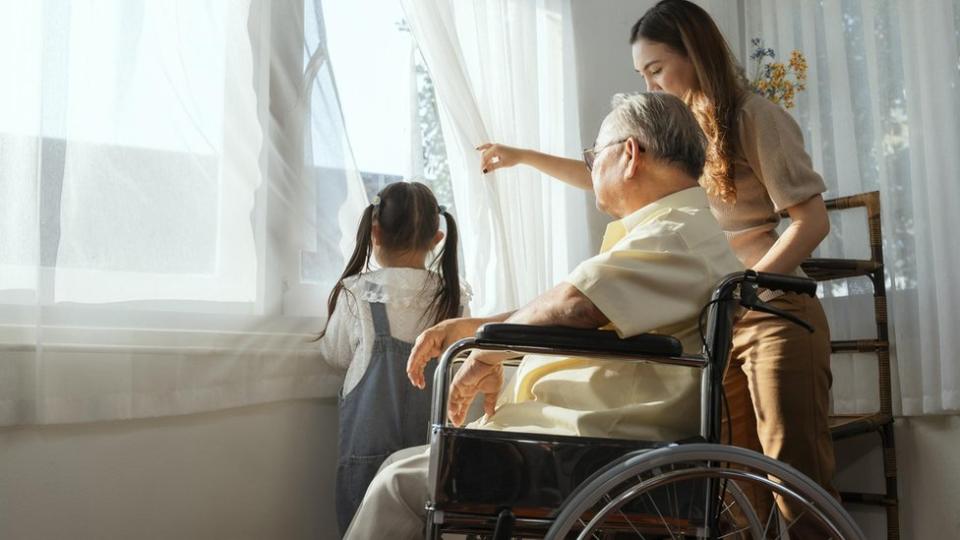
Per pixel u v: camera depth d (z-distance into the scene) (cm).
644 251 141
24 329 186
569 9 291
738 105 202
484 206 246
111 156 198
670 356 133
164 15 208
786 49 301
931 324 262
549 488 128
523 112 268
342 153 229
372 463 205
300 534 222
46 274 187
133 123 202
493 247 247
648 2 307
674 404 142
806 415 194
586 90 290
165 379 201
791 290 138
